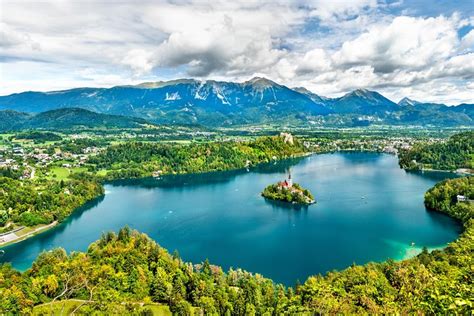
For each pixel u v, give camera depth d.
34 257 170.75
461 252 121.94
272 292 111.31
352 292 100.62
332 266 153.50
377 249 169.38
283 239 186.50
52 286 113.12
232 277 129.00
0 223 199.50
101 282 115.25
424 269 103.50
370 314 82.19
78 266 125.06
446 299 45.72
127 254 135.62
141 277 121.81
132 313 100.62
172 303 108.75
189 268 134.50
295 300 101.19
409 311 64.62
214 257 166.00
